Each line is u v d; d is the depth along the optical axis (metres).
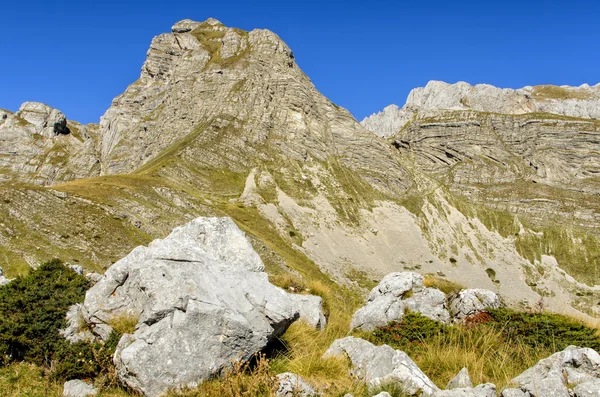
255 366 10.70
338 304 19.45
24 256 66.38
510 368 11.69
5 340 11.24
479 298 17.16
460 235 186.38
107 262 74.44
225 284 11.81
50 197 87.75
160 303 10.59
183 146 180.75
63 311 12.40
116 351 10.33
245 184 172.25
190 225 15.29
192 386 9.78
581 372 9.87
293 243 141.38
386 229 175.00
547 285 168.00
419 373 10.17
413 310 16.75
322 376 10.55
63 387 10.23
